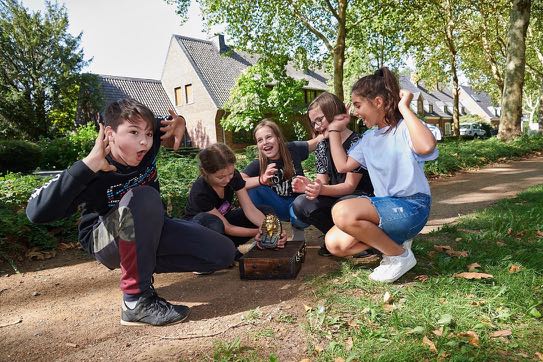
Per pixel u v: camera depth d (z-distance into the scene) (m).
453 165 9.64
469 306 2.21
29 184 5.59
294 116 27.05
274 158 3.67
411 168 2.53
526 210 4.35
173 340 2.16
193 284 2.98
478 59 28.91
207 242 2.76
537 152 13.29
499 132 15.60
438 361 1.77
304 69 18.77
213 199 3.40
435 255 3.04
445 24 22.12
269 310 2.41
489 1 21.12
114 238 2.35
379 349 1.90
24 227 4.01
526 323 2.05
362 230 2.47
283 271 2.88
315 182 2.89
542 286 2.41
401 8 16.27
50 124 30.36
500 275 2.55
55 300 2.87
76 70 30.22
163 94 31.05
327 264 3.18
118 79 30.81
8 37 29.44
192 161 7.46
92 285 3.13
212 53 30.53
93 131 18.89
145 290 2.38
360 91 2.59
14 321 2.54
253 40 16.55
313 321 2.20
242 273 2.96
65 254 4.00
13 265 3.51
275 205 3.86
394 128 2.61
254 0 15.44
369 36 18.66
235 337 2.12
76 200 2.29
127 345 2.15
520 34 14.95
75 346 2.18
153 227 2.36
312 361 1.87
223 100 27.91
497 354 1.81
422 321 2.10
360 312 2.27
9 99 28.73
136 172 2.45
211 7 15.27
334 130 3.11
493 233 3.48
